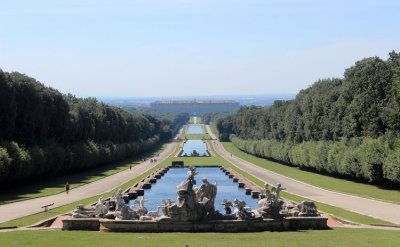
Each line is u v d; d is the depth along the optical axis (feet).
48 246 151.64
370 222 214.28
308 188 365.20
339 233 183.83
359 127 419.13
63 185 391.04
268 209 195.93
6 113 379.76
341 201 289.12
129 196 334.03
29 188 367.86
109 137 653.71
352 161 398.62
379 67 408.05
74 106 553.23
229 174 490.08
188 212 184.85
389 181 373.81
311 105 535.60
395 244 160.35
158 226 185.06
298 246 155.53
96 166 582.35
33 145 410.72
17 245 153.07
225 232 185.47
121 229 184.75
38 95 421.18
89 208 201.57
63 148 461.37
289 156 579.48
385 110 382.22
